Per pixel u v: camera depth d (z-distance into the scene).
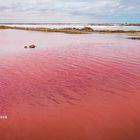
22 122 8.52
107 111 9.44
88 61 20.34
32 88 12.48
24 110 9.62
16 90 12.12
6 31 73.56
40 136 7.54
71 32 66.81
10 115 9.13
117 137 7.38
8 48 28.89
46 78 14.45
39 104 10.26
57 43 35.53
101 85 13.04
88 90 12.19
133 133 7.61
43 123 8.45
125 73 15.78
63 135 7.56
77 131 7.82
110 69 17.03
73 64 18.91
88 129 7.93
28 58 21.73
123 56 23.34
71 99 10.87
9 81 13.73
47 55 23.67
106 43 36.69
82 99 10.87
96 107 9.88
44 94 11.55
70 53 25.34
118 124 8.25
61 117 8.91
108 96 11.24
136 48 30.42
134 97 11.09
